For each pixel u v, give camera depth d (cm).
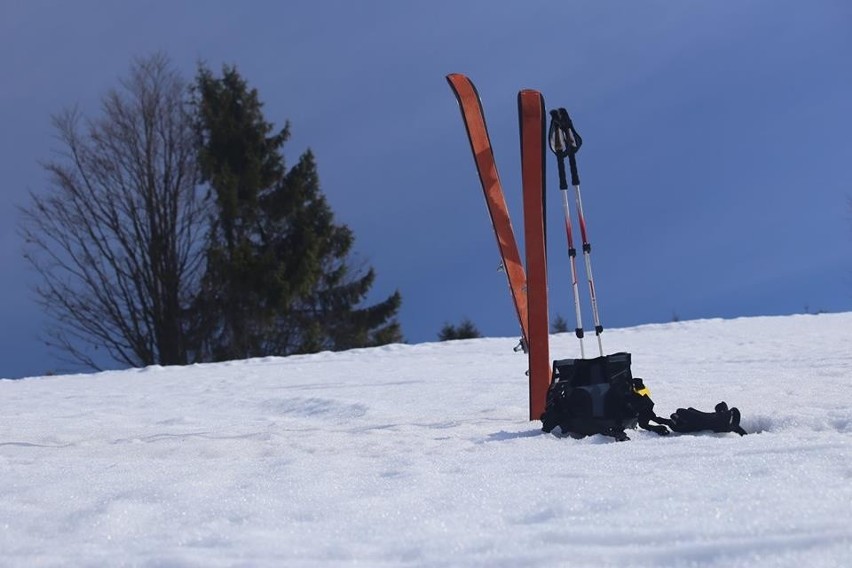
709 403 550
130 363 3002
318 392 859
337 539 236
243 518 271
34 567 222
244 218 3170
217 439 511
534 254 537
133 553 231
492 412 602
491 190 562
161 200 3012
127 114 2975
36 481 361
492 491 291
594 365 454
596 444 407
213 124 3180
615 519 237
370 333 3341
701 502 250
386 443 464
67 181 2900
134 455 464
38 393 1081
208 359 3066
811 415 442
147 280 3000
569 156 504
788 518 224
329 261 3303
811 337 1198
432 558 211
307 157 3306
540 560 202
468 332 3425
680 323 1596
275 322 3150
